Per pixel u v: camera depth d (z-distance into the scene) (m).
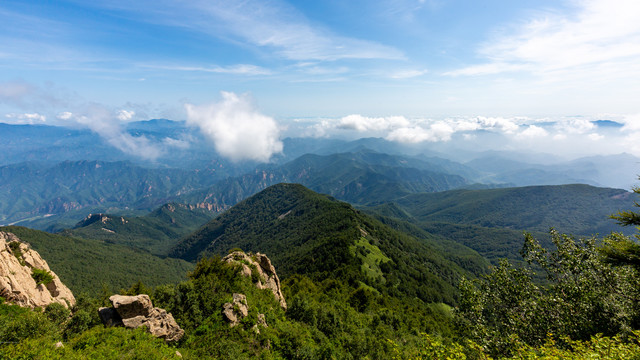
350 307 91.38
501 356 19.95
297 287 95.38
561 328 21.19
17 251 54.50
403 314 101.44
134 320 28.72
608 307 20.27
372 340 57.94
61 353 23.12
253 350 33.59
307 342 43.75
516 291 24.92
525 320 23.02
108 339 25.69
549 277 25.22
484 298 26.17
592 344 16.39
